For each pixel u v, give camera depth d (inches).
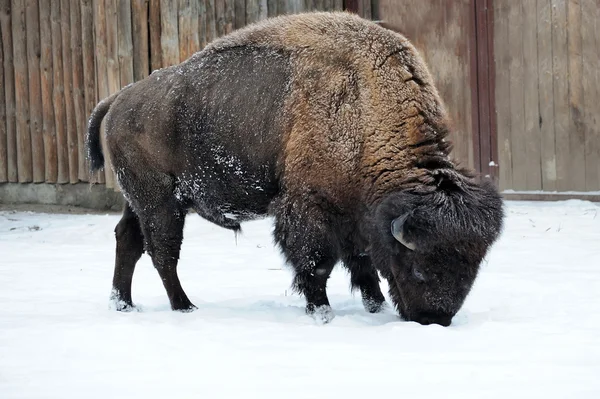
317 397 548.4
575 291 943.0
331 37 879.1
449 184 795.4
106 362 661.9
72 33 1844.2
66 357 682.2
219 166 917.2
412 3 1818.4
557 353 658.8
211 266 1214.3
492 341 704.4
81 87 1847.9
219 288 1048.8
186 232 1523.1
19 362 667.4
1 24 1914.4
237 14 1739.7
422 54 1827.0
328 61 868.0
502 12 1776.6
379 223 793.6
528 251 1238.9
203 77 930.7
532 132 1764.3
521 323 779.4
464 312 843.4
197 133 924.0
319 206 856.3
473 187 791.1
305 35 890.7
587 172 1717.5
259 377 604.4
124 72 1745.8
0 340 745.6
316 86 862.5
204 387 579.8
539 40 1747.0
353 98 850.8
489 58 1792.6
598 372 597.6
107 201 1840.6
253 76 901.2
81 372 631.8
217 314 867.4
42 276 1138.7
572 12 1712.6
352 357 658.8
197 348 704.4
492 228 762.8
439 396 543.5
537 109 1756.9
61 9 1855.3
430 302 770.8
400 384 575.5
